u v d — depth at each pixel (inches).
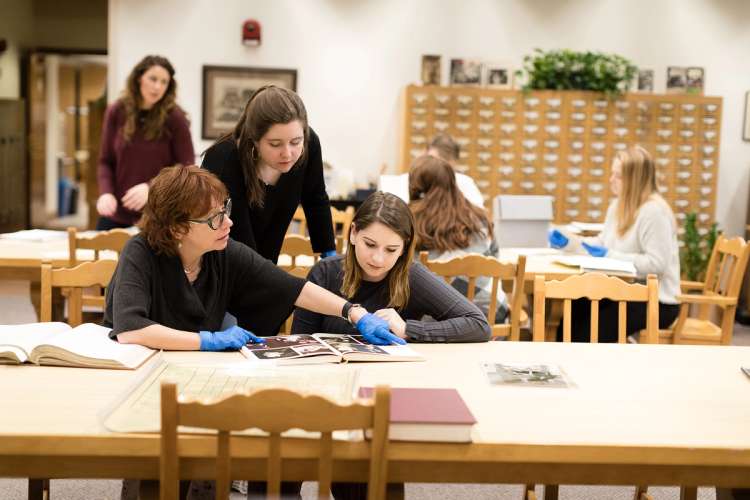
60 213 506.6
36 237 167.3
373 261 90.9
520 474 63.0
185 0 278.2
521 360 85.2
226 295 92.1
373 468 57.9
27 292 273.9
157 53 279.0
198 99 281.7
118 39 277.3
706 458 62.5
